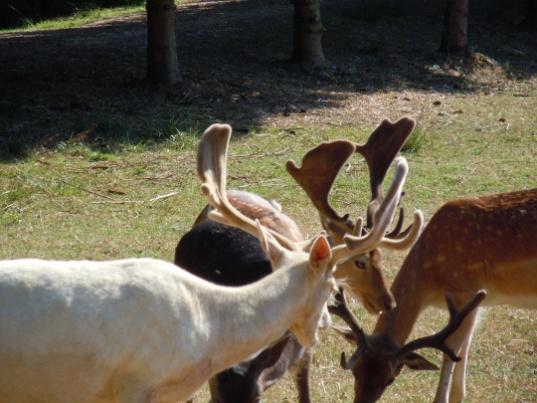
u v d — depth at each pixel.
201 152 7.46
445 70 28.62
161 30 24.33
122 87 24.30
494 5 37.25
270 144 20.53
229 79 25.59
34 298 5.86
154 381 6.08
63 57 27.44
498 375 10.40
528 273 9.62
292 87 25.56
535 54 31.83
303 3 27.33
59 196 16.78
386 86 26.52
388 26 32.69
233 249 8.76
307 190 9.87
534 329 11.59
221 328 6.27
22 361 5.83
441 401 9.33
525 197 9.84
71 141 20.00
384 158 10.21
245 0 39.25
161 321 6.07
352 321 8.37
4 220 15.38
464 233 9.77
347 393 9.87
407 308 9.64
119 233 14.84
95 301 5.96
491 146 20.81
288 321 6.34
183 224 15.39
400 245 7.32
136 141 20.20
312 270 6.29
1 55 27.66
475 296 8.05
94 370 5.97
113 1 42.56
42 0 41.06
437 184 17.75
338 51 29.48
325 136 21.19
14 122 21.19
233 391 7.08
